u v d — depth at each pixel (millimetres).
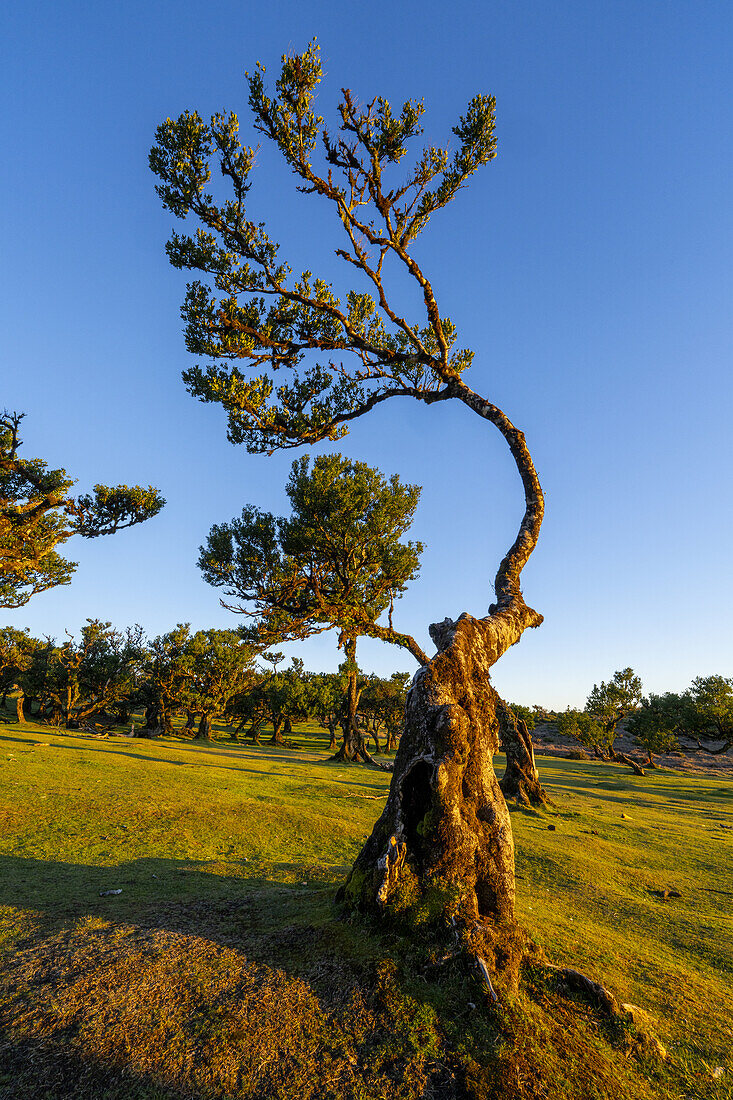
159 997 4199
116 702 57469
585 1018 4570
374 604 29484
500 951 4777
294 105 8273
